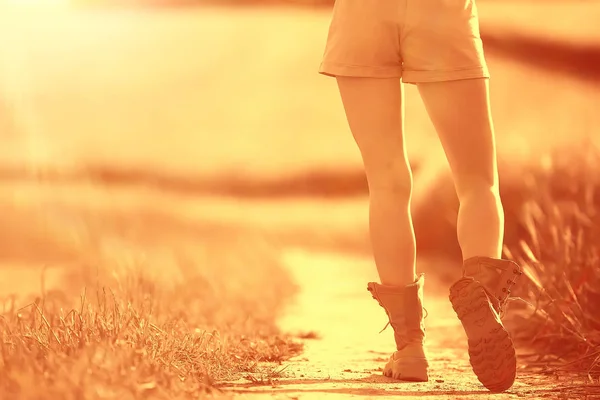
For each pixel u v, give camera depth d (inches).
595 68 789.9
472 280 218.5
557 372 269.7
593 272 317.7
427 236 693.3
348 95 245.0
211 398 206.2
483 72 234.8
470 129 235.1
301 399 217.6
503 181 530.0
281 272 571.8
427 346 331.3
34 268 578.2
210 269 546.9
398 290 246.4
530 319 320.2
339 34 245.0
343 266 724.0
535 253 363.9
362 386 237.9
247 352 283.7
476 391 234.8
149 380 203.9
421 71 236.2
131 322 265.4
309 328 371.9
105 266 479.8
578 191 402.6
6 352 221.0
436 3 234.4
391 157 244.8
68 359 204.5
